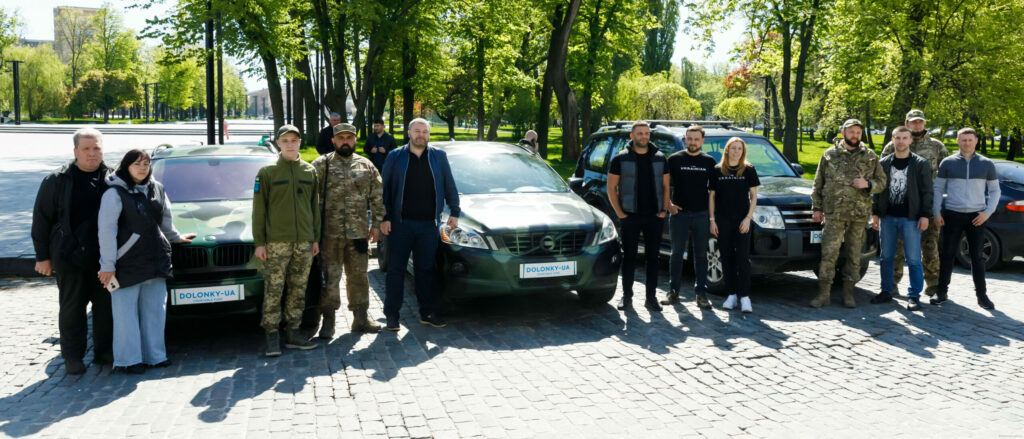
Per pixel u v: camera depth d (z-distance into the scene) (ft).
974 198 22.21
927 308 22.40
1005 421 13.41
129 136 159.84
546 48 121.39
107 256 15.35
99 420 13.00
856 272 22.44
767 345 18.29
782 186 24.98
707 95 265.95
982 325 20.31
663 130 28.91
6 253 27.14
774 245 23.06
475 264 19.72
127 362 15.76
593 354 17.47
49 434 12.32
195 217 18.90
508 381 15.43
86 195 15.62
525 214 20.86
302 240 17.30
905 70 69.10
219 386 14.98
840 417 13.56
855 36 72.84
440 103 145.38
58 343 18.13
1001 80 69.10
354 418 13.16
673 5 124.67
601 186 30.45
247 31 73.36
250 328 20.02
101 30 303.27
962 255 29.73
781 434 12.72
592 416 13.43
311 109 104.68
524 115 143.74
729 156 21.63
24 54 262.88
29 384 15.08
